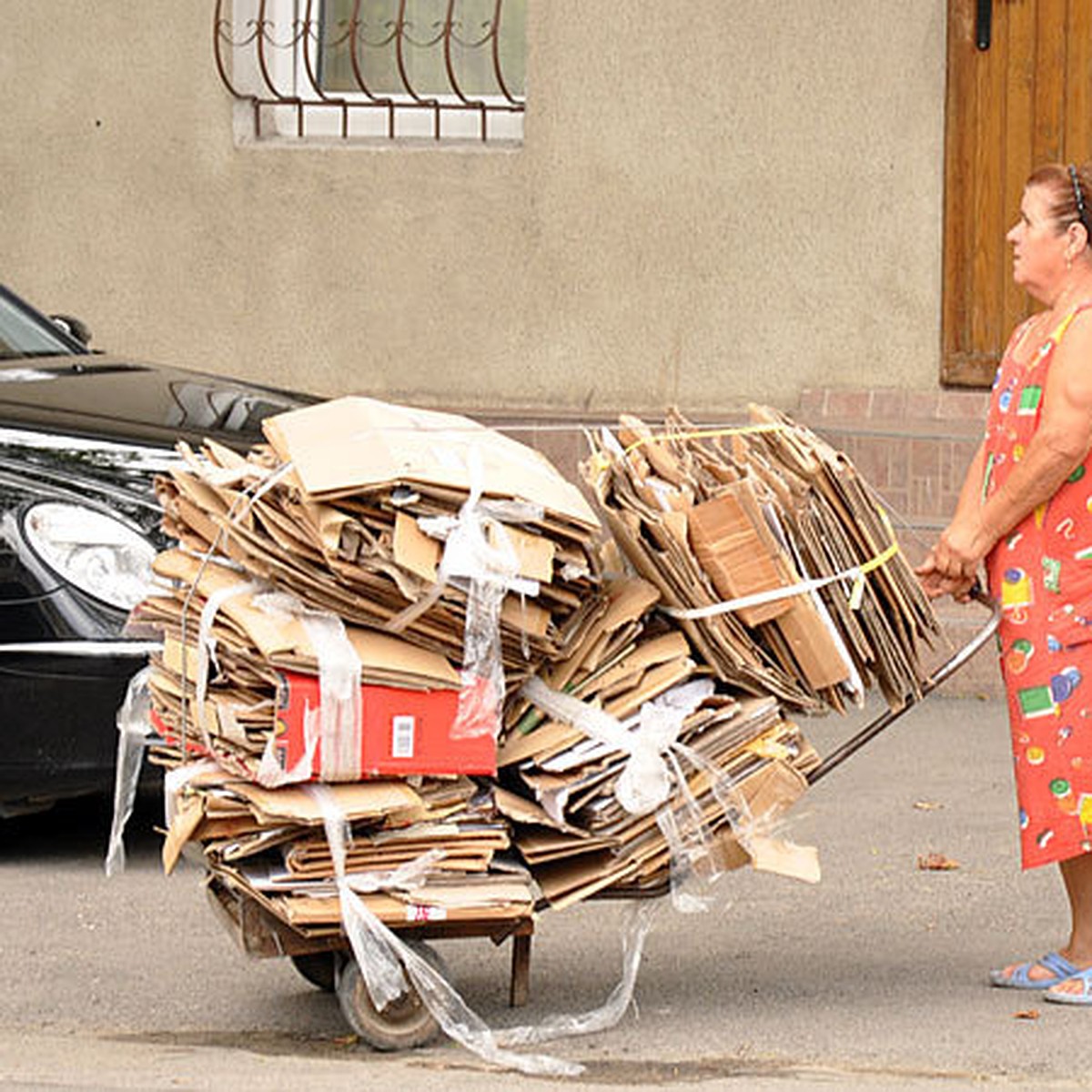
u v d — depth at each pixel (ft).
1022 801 36.83
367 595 32.91
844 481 35.12
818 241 66.59
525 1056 33.60
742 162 66.85
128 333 69.87
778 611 34.73
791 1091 31.83
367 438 33.81
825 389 66.80
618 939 40.73
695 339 67.41
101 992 37.68
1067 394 35.60
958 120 65.82
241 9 69.26
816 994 37.14
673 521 34.35
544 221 67.82
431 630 33.17
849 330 66.64
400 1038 34.32
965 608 61.46
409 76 70.44
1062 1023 35.37
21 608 44.42
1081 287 36.70
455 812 33.68
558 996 37.01
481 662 33.04
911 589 35.68
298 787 33.06
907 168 66.08
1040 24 65.41
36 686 44.37
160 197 69.46
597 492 34.73
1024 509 36.19
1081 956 37.22
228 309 69.36
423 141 69.05
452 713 33.06
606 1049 34.14
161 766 44.68
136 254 69.67
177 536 35.35
